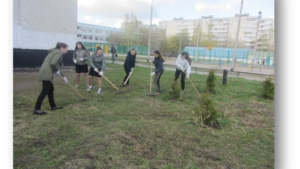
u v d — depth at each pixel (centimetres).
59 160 285
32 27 1184
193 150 327
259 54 2911
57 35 1281
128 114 479
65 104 530
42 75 439
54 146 322
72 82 825
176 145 341
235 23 6462
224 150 331
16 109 475
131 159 296
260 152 329
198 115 434
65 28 1305
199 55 3491
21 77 898
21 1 1128
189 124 427
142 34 5053
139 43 4978
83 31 6894
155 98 626
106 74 1073
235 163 296
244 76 1362
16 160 281
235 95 713
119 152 312
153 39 4984
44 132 365
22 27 1146
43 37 1229
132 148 325
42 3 1202
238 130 410
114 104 549
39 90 668
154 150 322
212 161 299
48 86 451
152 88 766
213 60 3278
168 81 937
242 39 6381
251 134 393
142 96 642
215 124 428
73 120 427
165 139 359
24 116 435
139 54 4856
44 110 478
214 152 324
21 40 1149
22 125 390
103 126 403
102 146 326
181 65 691
